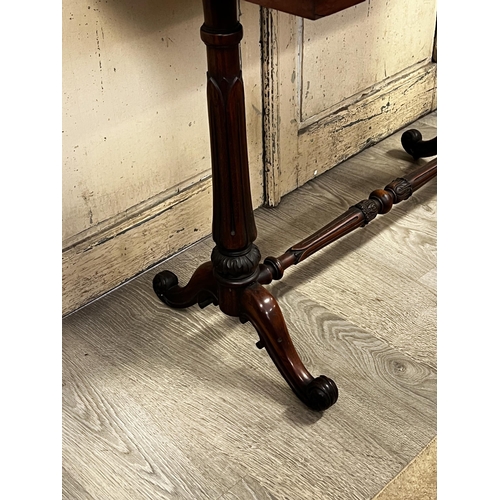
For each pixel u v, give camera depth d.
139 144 1.59
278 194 2.00
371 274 1.75
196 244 1.87
